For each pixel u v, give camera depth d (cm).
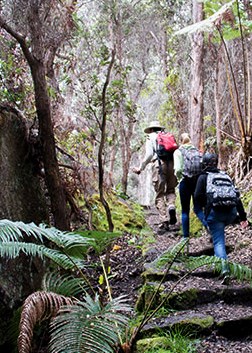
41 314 303
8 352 370
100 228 640
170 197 729
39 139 467
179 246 380
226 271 436
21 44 443
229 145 972
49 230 340
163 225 735
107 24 853
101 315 299
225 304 433
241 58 1004
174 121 1343
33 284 423
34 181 479
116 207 750
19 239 414
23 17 446
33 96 525
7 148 431
